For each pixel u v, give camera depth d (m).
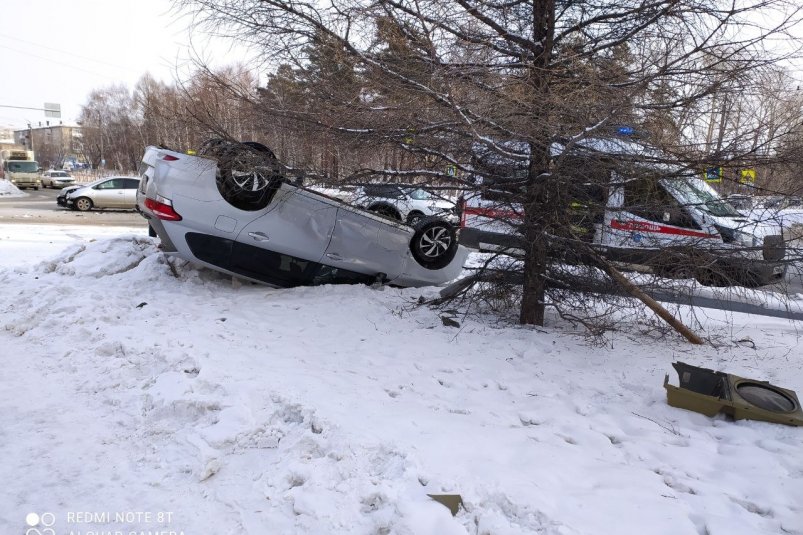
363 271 8.31
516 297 6.99
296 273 8.08
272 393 4.36
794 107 5.50
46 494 3.28
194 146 7.22
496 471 3.41
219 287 8.15
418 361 5.62
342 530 2.93
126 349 5.43
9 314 6.71
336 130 6.35
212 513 3.13
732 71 5.48
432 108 5.85
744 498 3.35
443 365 5.52
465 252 8.98
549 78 5.73
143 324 6.39
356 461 3.46
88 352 5.54
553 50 6.11
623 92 5.46
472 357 5.76
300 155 6.83
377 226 8.20
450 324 6.73
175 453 3.70
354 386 4.84
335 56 6.05
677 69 5.61
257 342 5.98
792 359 5.77
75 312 6.57
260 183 7.16
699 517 3.09
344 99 6.12
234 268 7.73
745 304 7.11
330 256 8.02
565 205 6.04
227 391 4.38
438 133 6.11
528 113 5.60
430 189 6.65
